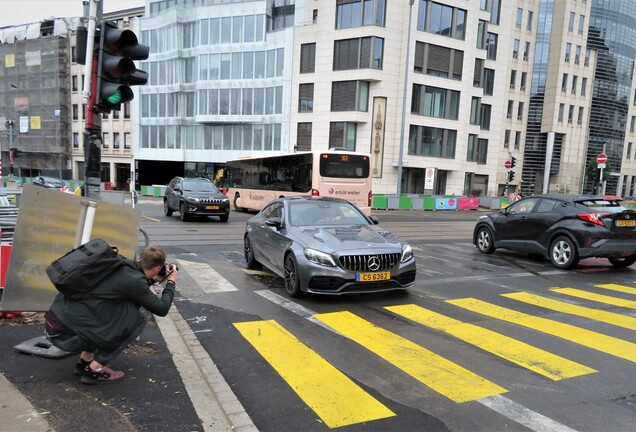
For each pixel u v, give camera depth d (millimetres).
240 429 3141
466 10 39188
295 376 4035
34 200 4395
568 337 5176
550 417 3369
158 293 6684
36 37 55812
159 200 35344
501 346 4852
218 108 44094
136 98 49688
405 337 5102
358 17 36969
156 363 4215
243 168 24266
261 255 8227
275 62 41500
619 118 65500
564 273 9102
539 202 10297
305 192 18250
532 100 57188
